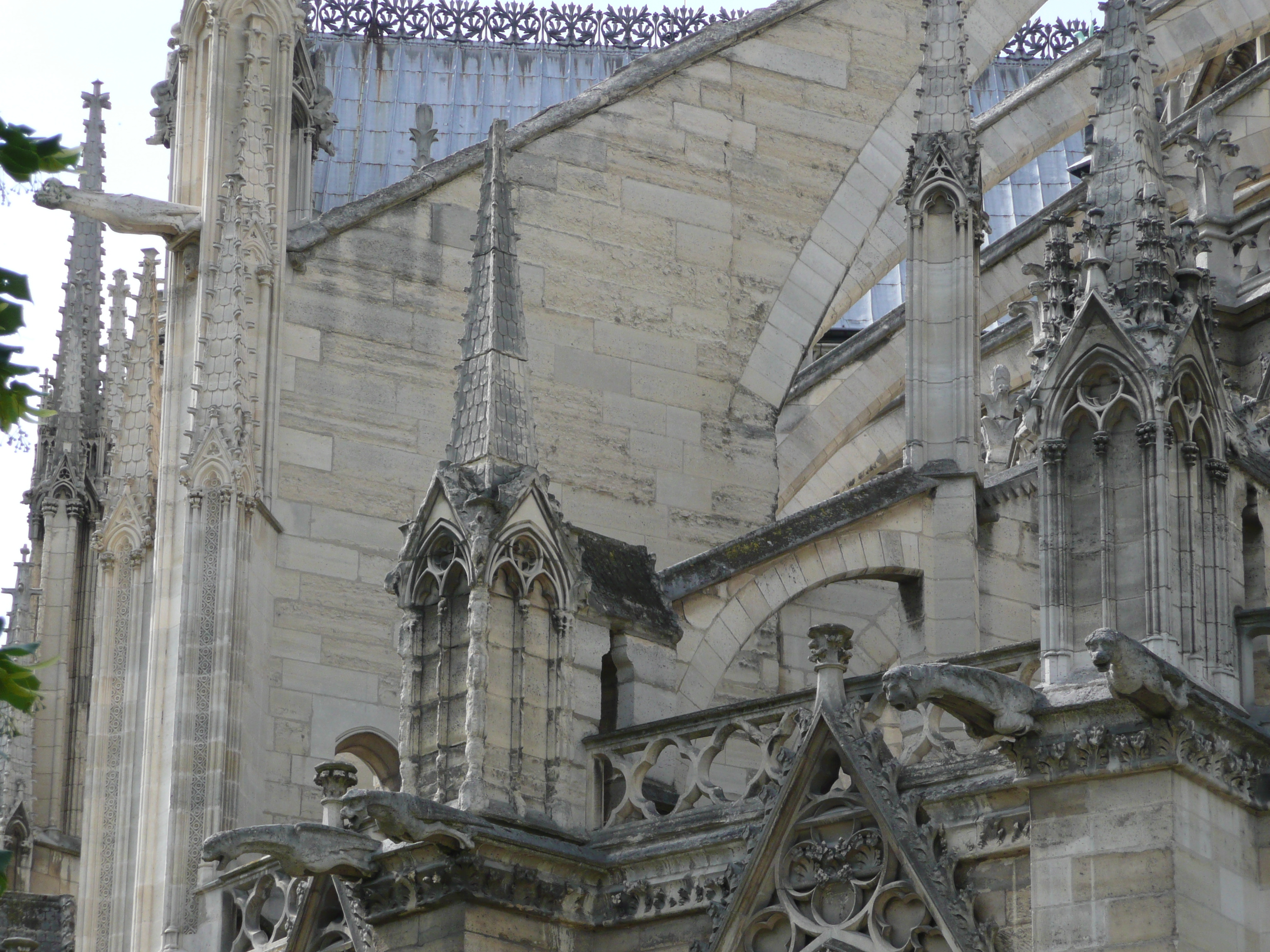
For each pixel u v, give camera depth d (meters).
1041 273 88.38
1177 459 54.91
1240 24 101.31
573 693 63.34
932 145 75.81
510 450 64.44
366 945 62.81
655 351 87.12
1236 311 82.69
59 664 102.25
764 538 73.06
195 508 78.25
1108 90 58.31
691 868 60.28
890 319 99.44
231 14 84.44
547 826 61.50
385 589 79.94
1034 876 52.75
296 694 79.19
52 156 31.39
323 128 95.75
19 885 96.44
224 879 72.94
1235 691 54.44
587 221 87.25
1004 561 74.31
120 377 107.19
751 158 90.56
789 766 58.53
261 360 81.12
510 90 163.12
